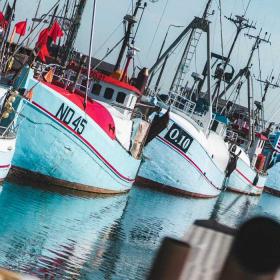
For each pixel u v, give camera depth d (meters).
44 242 26.86
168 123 56.97
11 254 23.56
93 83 47.72
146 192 56.25
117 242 30.94
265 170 113.69
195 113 64.69
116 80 47.59
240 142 99.94
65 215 34.00
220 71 80.62
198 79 73.38
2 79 36.56
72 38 42.25
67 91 38.56
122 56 50.22
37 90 36.75
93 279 23.28
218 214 58.53
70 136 38.22
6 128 32.22
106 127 40.50
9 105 33.59
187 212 52.03
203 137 59.94
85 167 40.00
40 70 38.22
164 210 48.47
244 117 104.00
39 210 33.19
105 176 42.28
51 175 38.97
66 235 29.39
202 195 63.69
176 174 58.34
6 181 37.69
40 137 37.59
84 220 34.25
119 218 38.62
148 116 57.78
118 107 48.16
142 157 58.00
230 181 88.69
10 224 28.38
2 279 3.91
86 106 39.00
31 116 37.03
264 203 91.06
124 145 47.91
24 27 35.59
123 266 26.36
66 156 38.62
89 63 38.88
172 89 62.69
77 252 26.70
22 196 35.47
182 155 57.75
